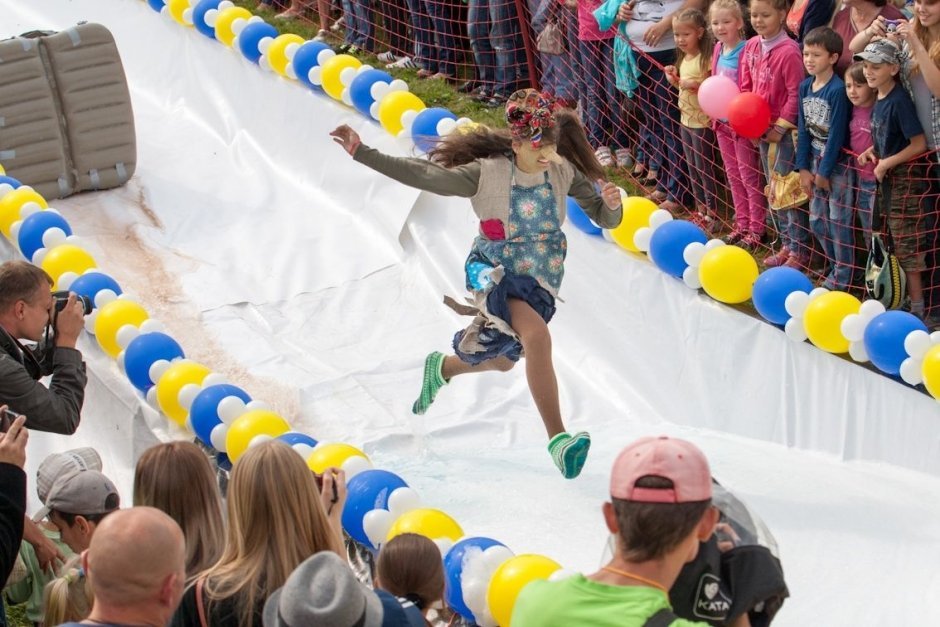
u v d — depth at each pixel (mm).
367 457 13250
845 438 13914
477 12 20578
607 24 17734
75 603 9023
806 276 15266
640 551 5871
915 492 12906
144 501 8211
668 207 17656
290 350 16969
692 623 5688
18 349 11586
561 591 5969
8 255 18219
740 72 15672
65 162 20734
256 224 20156
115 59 20688
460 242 18359
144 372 14617
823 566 11422
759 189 16172
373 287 18344
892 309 14195
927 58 13227
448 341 17188
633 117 18406
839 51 14219
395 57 23312
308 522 7621
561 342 16703
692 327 15406
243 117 22484
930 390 12914
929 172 14047
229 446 12883
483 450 14773
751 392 14789
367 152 11672
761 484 13203
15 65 19906
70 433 11570
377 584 8461
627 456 5977
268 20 25797
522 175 12094
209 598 7406
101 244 19562
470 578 9805
